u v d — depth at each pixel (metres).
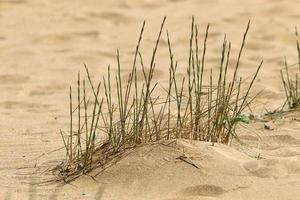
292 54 10.95
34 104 8.44
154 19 13.84
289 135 6.52
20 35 12.51
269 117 7.10
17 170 5.84
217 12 14.17
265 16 13.60
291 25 12.83
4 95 8.94
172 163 5.47
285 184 5.28
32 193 5.31
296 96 7.54
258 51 11.25
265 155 5.97
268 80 9.25
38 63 10.63
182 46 11.67
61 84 9.43
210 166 5.45
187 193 5.19
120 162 5.57
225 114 6.12
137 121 5.87
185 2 15.36
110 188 5.34
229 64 10.28
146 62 10.58
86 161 5.66
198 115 5.97
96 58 10.91
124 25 13.40
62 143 6.60
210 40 12.02
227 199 5.07
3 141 6.75
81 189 5.36
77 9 14.48
